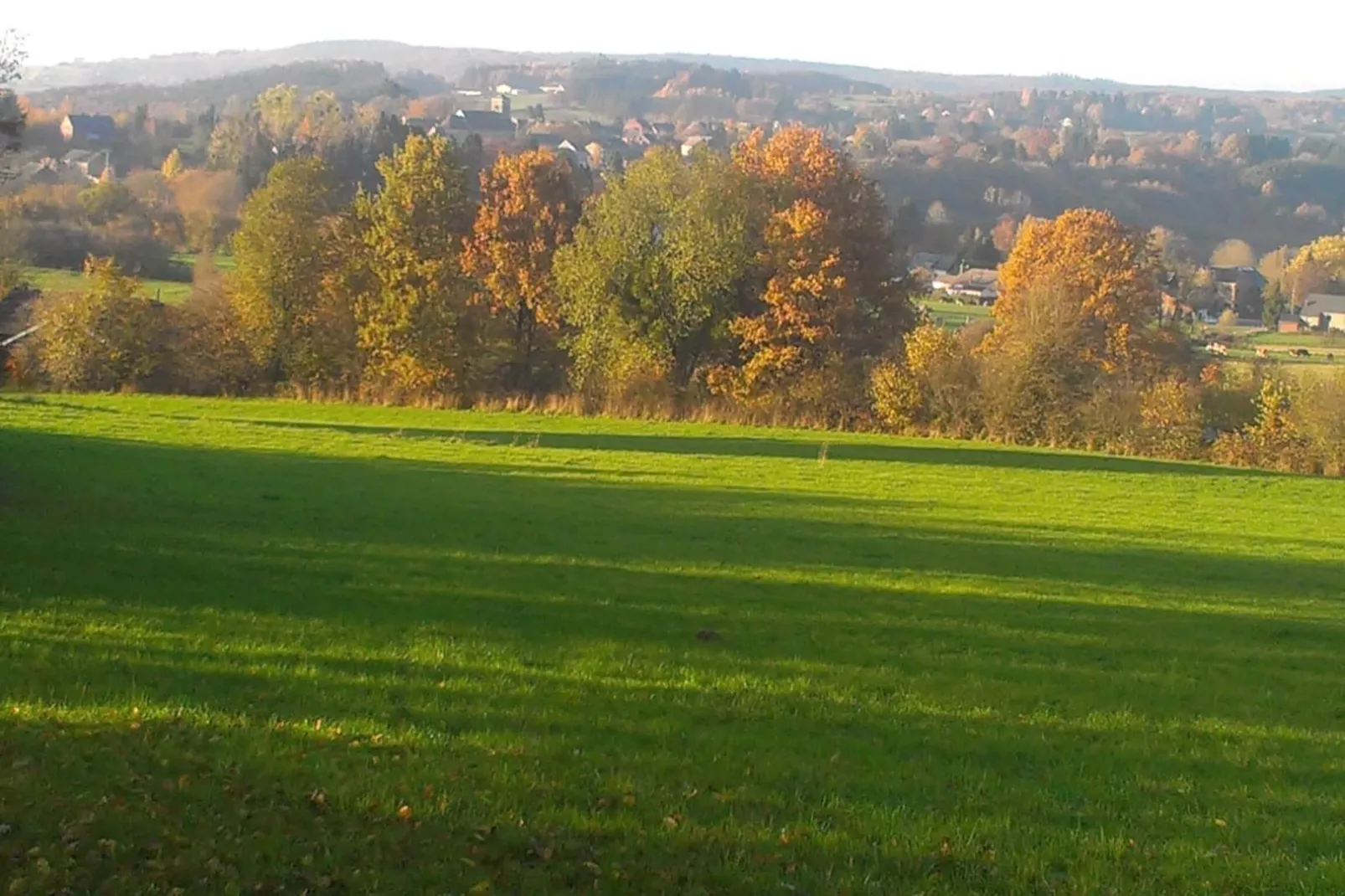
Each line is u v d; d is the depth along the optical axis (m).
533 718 11.05
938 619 17.77
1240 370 57.38
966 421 56.00
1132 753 11.39
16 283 53.31
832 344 59.81
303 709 10.75
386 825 8.06
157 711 10.26
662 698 12.16
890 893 7.52
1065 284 58.34
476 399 57.97
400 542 21.66
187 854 7.31
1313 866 8.44
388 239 57.84
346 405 55.03
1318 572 26.44
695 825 8.46
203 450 37.03
